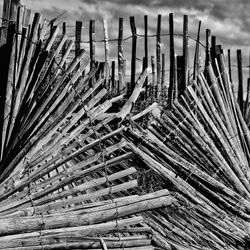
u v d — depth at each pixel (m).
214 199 7.29
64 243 6.14
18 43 7.04
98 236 6.49
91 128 7.03
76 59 7.11
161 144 7.50
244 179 7.61
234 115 8.12
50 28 7.40
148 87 8.94
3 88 7.00
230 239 7.04
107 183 6.70
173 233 6.91
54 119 7.00
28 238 5.96
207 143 7.70
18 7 7.08
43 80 7.14
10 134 6.98
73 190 6.61
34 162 6.79
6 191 6.61
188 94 8.05
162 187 7.30
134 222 6.51
